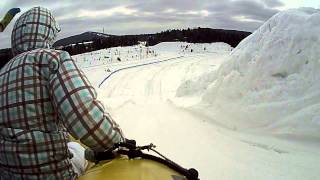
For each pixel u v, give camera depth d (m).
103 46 64.12
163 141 8.86
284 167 6.65
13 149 2.56
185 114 11.99
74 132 2.52
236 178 6.23
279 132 8.54
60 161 2.65
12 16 3.15
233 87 11.18
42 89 2.60
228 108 10.75
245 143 8.34
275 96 9.66
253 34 12.78
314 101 8.74
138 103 16.80
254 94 10.28
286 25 10.75
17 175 2.62
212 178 6.28
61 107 2.52
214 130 9.68
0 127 2.66
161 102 16.27
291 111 8.94
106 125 2.55
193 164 7.01
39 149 2.57
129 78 31.52
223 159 7.23
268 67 10.41
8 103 2.61
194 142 8.62
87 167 3.14
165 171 2.75
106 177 2.59
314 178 6.09
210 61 47.44
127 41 69.12
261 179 6.14
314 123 8.13
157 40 73.12
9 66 2.71
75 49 58.12
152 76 32.84
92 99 2.54
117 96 22.86
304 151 7.50
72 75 2.57
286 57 10.09
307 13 11.02
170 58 51.47
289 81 9.68
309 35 9.89
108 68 39.06
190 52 63.22
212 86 12.88
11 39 2.88
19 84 2.60
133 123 11.29
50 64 2.62
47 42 2.81
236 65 11.75
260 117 9.44
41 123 2.60
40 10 2.83
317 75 9.20
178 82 28.94
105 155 2.89
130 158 2.86
